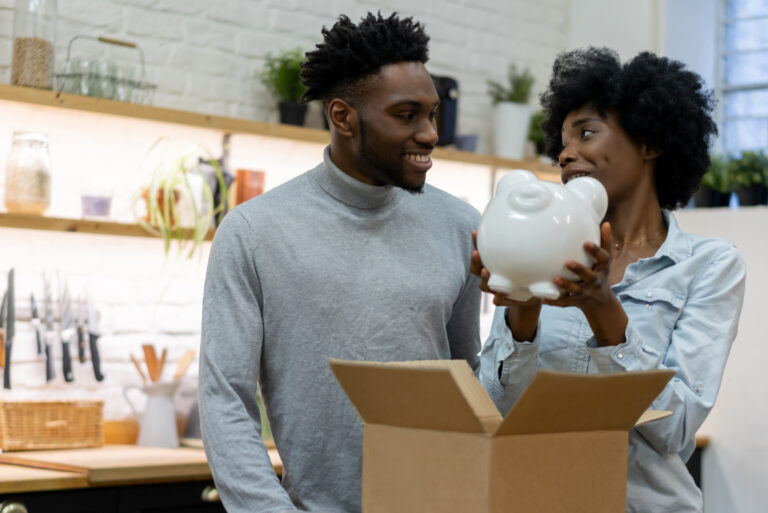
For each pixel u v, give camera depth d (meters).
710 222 3.07
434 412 0.91
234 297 1.36
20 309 2.65
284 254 1.37
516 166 3.45
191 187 2.68
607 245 1.05
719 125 3.95
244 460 1.27
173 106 2.93
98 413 2.63
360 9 3.36
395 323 1.39
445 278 1.44
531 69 3.87
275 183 3.12
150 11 2.89
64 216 2.73
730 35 3.94
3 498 2.06
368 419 0.99
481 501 0.88
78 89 2.64
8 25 2.65
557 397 0.88
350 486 1.36
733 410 2.96
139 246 2.85
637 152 1.35
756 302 2.93
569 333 1.33
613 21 3.87
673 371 0.96
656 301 1.31
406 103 1.32
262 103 3.11
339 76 1.37
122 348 2.81
